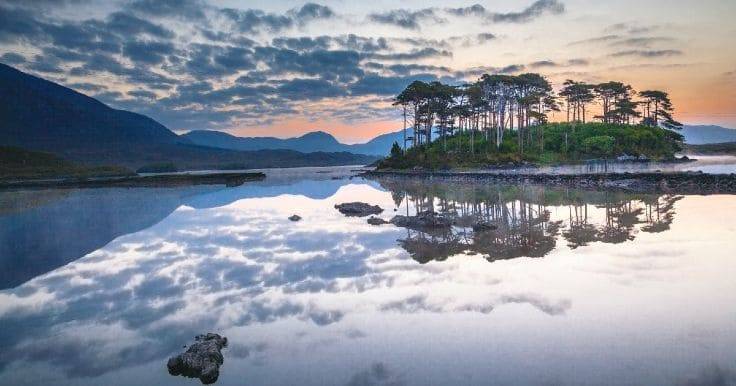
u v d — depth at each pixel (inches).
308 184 2861.7
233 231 1004.6
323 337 385.4
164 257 741.9
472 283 528.1
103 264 697.0
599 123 4148.6
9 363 354.6
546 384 291.9
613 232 810.8
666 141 3961.6
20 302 512.1
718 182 1471.5
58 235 987.3
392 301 474.9
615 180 1752.0
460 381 299.9
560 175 1945.1
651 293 465.4
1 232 1044.5
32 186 3284.9
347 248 776.3
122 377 327.0
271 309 464.4
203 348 348.5
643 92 4544.8
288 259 701.3
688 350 333.4
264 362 340.8
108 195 2297.0
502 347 350.3
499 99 3671.3
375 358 340.2
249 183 3181.6
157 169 7746.1
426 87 3560.5
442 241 805.2
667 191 1467.8
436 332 386.3
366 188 2258.9
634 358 323.6
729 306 419.8
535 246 725.3
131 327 425.4
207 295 520.4
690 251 643.5
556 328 383.6
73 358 361.1
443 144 3777.1
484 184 2101.4
